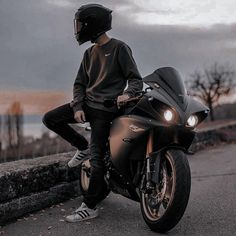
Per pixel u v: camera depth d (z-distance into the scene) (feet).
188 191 12.34
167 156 12.78
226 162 26.86
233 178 21.07
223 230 13.05
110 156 13.98
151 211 13.48
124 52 14.19
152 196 13.29
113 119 14.37
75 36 14.62
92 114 14.43
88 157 16.08
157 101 12.50
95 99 14.37
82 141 15.94
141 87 13.96
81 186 16.78
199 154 31.65
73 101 14.78
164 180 12.82
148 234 12.93
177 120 12.15
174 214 12.37
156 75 13.38
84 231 13.37
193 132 12.54
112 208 15.99
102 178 14.26
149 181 12.83
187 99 12.67
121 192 14.21
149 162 12.90
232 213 14.82
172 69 13.42
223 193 17.85
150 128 12.61
